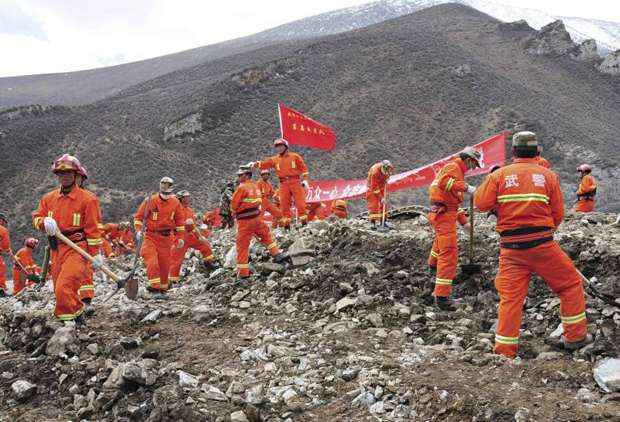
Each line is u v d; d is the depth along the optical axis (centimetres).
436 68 11300
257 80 10675
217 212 2108
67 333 594
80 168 627
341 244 902
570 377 452
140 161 7981
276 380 498
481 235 848
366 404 445
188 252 1248
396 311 653
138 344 602
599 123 10725
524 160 520
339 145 8788
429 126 9406
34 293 1061
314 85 10962
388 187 1245
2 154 8044
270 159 1233
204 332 643
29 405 508
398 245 848
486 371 469
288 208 1227
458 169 655
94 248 634
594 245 727
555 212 509
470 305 666
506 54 13650
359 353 542
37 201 7019
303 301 731
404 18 16812
